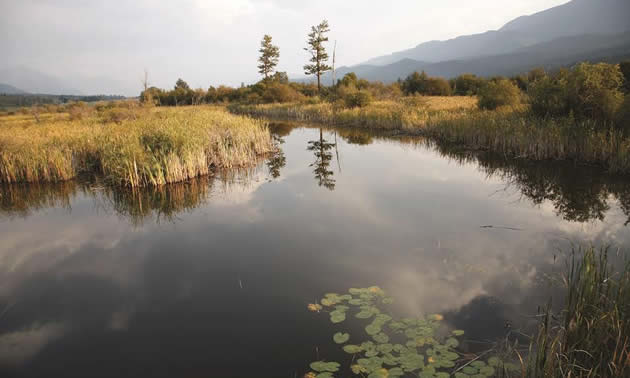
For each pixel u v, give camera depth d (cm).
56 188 1067
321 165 1317
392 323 382
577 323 320
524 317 387
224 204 880
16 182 1124
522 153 1275
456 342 346
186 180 1113
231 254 589
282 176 1160
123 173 1059
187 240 661
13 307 456
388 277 489
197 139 1227
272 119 3359
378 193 923
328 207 820
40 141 1342
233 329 389
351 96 3142
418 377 301
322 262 543
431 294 441
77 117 2747
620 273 461
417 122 2009
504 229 652
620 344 307
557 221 686
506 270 495
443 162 1285
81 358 355
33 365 347
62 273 548
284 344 360
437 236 627
